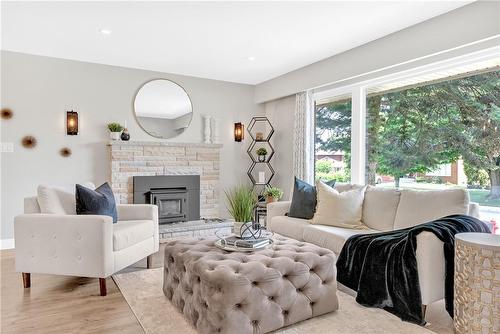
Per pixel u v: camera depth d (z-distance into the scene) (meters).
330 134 4.94
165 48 4.17
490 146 3.08
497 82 3.04
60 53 4.40
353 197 3.46
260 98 6.00
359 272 2.65
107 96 4.91
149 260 3.48
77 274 2.75
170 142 5.21
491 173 3.07
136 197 4.94
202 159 5.53
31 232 2.81
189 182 5.39
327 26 3.45
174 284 2.52
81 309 2.46
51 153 4.55
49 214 2.87
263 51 4.26
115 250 2.88
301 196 3.86
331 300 2.37
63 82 4.62
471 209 2.79
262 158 6.02
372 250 2.58
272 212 4.04
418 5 2.98
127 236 3.03
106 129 4.91
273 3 2.98
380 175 4.18
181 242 2.64
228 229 5.15
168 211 5.21
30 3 2.98
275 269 2.10
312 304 2.28
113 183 4.80
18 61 4.35
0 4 3.00
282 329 2.15
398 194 3.29
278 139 5.87
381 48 3.75
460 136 3.33
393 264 2.41
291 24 3.41
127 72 5.05
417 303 2.25
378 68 3.79
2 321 2.27
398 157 3.95
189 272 2.21
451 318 2.35
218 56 4.48
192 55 4.45
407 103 3.85
